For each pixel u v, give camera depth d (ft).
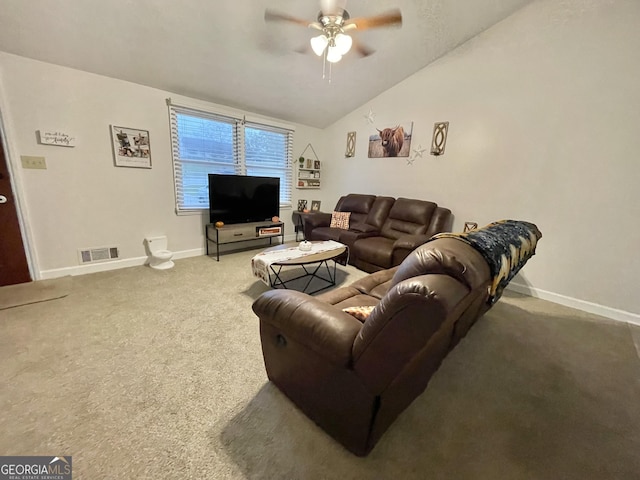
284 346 4.35
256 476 3.49
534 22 8.61
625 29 7.27
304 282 9.89
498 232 4.70
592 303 8.52
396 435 4.17
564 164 8.58
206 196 12.44
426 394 5.03
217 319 7.15
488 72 9.77
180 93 10.70
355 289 6.44
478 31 9.70
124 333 6.38
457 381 5.39
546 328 7.47
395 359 3.01
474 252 3.46
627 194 7.70
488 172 10.21
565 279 8.93
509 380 5.46
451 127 10.99
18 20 6.76
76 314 7.09
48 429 3.99
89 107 8.94
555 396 5.08
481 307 6.09
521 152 9.36
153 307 7.63
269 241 15.20
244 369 5.39
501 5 8.64
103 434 3.96
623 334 7.25
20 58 7.68
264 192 13.25
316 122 15.17
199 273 10.30
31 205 8.45
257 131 13.58
